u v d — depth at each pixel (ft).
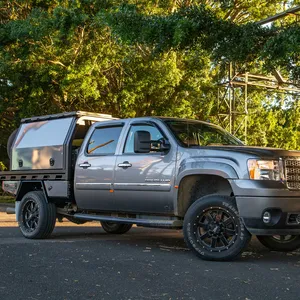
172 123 27.73
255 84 76.69
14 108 80.59
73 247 28.35
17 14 72.54
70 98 72.38
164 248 28.37
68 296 17.62
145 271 21.59
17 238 32.76
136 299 17.21
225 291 18.28
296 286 19.11
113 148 29.09
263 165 23.53
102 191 29.09
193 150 25.52
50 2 69.92
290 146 102.42
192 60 70.28
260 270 22.06
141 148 26.37
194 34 42.01
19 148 34.71
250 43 40.40
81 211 31.48
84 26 62.59
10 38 65.21
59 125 32.91
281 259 25.20
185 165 25.40
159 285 19.13
